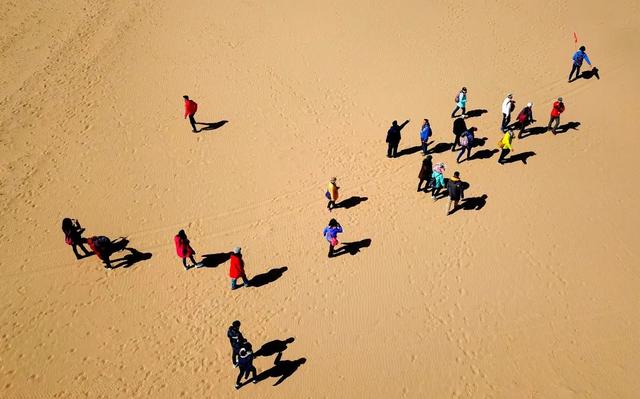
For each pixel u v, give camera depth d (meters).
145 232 17.12
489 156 18.88
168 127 21.09
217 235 16.84
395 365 12.88
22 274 15.98
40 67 24.34
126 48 25.17
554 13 25.75
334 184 16.41
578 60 20.77
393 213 17.09
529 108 18.41
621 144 18.91
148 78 23.42
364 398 12.24
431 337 13.46
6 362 13.65
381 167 18.84
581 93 21.22
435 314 14.00
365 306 14.30
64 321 14.61
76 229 15.93
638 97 20.72
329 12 26.84
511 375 12.54
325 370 12.86
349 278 15.10
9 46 25.81
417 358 13.01
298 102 21.91
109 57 24.67
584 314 13.82
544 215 16.58
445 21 25.75
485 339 13.35
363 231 16.55
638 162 18.20
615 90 21.16
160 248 16.59
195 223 17.31
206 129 20.89
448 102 21.41
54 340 14.12
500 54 23.56
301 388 12.52
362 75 23.02
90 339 14.09
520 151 19.00
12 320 14.70
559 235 15.95
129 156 19.92
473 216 16.70
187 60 24.33
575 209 16.70
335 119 21.02
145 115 21.66
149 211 17.81
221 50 24.80
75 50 25.23
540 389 12.22
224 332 13.96
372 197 17.75
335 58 24.02
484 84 22.11
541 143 19.27
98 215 17.73
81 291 15.42
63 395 12.80
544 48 23.66
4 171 19.45
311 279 15.16
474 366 12.77
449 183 15.97
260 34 25.66
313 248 16.14
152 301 14.99
